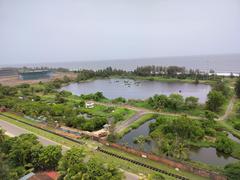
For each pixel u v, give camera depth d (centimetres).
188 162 5247
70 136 6906
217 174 4316
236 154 5856
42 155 4703
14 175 4050
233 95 12900
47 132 7338
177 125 6156
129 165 4994
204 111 9575
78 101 12056
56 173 4438
